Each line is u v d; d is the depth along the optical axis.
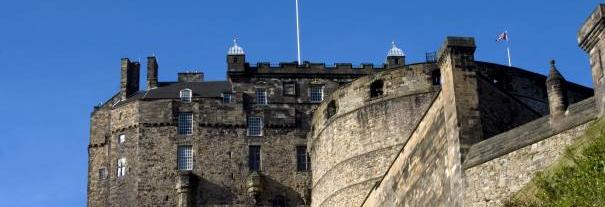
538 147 37.84
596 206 30.97
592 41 36.94
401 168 49.91
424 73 75.56
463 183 40.78
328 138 79.88
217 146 86.75
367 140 75.94
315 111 84.62
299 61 91.06
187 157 86.50
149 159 86.38
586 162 32.38
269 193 85.12
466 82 43.44
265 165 86.19
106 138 90.62
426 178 45.94
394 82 76.38
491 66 75.69
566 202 31.84
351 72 90.00
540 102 77.38
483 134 42.22
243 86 88.94
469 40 44.25
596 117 36.03
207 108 87.94
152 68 95.31
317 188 81.31
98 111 92.12
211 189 85.12
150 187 85.31
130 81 94.94
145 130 87.38
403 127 74.50
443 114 44.50
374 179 74.25
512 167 38.66
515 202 36.41
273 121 87.69
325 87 89.31
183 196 84.00
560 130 37.25
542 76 78.69
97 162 89.94
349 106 78.31
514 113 45.38
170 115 87.56
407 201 48.44
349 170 76.25
